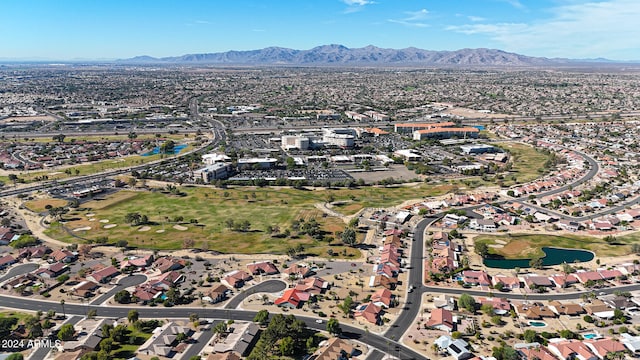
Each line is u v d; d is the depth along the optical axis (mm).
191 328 135125
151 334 132875
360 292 156625
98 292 157625
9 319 134125
